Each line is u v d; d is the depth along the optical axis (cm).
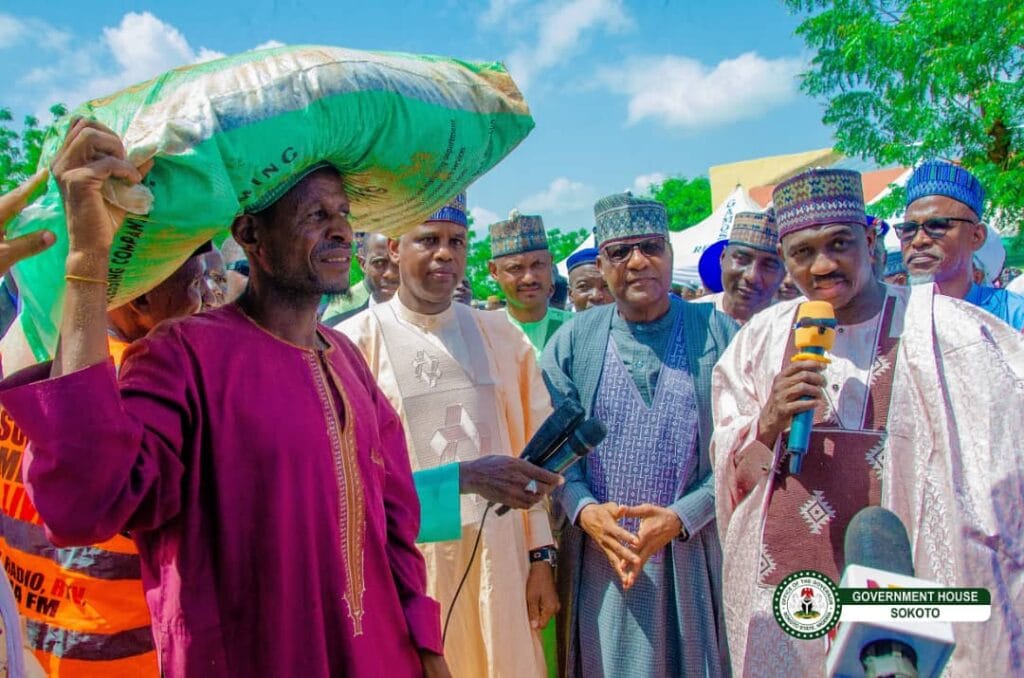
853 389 234
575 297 602
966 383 215
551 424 259
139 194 139
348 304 589
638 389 319
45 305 151
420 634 190
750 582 242
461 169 188
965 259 340
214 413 160
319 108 158
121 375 158
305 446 166
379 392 209
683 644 296
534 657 294
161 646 161
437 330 313
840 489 230
